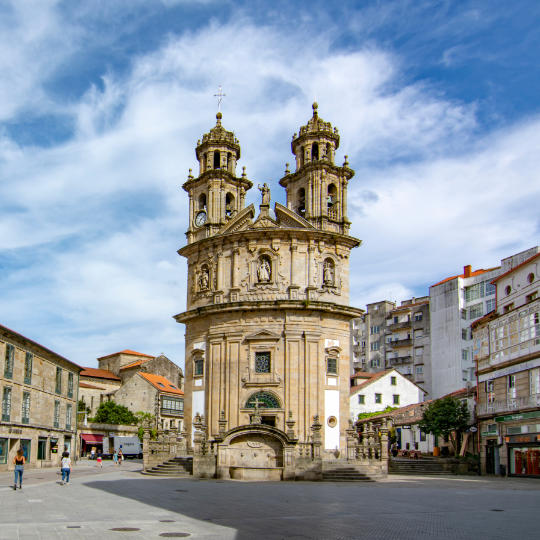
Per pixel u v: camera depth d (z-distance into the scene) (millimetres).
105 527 17484
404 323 97938
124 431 88125
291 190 54688
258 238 49938
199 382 50562
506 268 73750
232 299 49438
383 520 19922
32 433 53438
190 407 50688
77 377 67438
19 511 20953
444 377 86812
